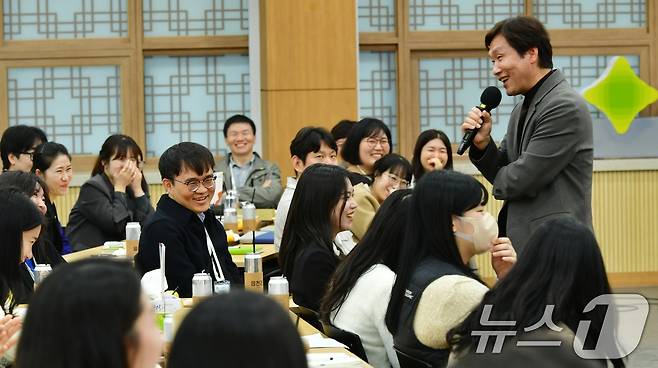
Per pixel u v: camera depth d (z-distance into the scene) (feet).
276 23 54.39
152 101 57.57
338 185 26.53
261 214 48.70
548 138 25.57
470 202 19.81
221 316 9.38
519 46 26.20
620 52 58.18
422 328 19.30
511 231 26.32
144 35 57.11
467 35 57.77
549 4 58.08
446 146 38.91
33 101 57.00
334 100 54.80
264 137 55.83
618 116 57.26
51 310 10.05
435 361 19.36
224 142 57.67
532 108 26.32
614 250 57.47
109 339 10.01
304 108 54.70
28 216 23.67
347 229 27.61
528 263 16.40
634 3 58.29
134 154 42.47
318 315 24.47
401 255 20.36
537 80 26.45
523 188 25.76
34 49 56.75
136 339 10.20
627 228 57.36
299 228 26.68
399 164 34.73
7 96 56.90
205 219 31.01
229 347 9.27
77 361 9.94
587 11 58.18
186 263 29.09
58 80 57.00
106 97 57.11
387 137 40.04
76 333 9.98
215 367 9.27
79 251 38.99
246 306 9.47
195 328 9.39
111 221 41.52
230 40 56.90
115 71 57.06
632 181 57.36
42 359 9.98
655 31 58.23
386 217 22.90
